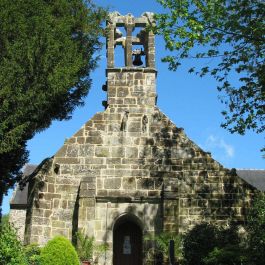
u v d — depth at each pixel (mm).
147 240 23328
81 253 22125
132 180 24297
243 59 19328
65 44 21531
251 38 18609
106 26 27328
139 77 26438
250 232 20938
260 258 18938
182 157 24688
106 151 24797
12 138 19000
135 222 24984
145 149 24859
